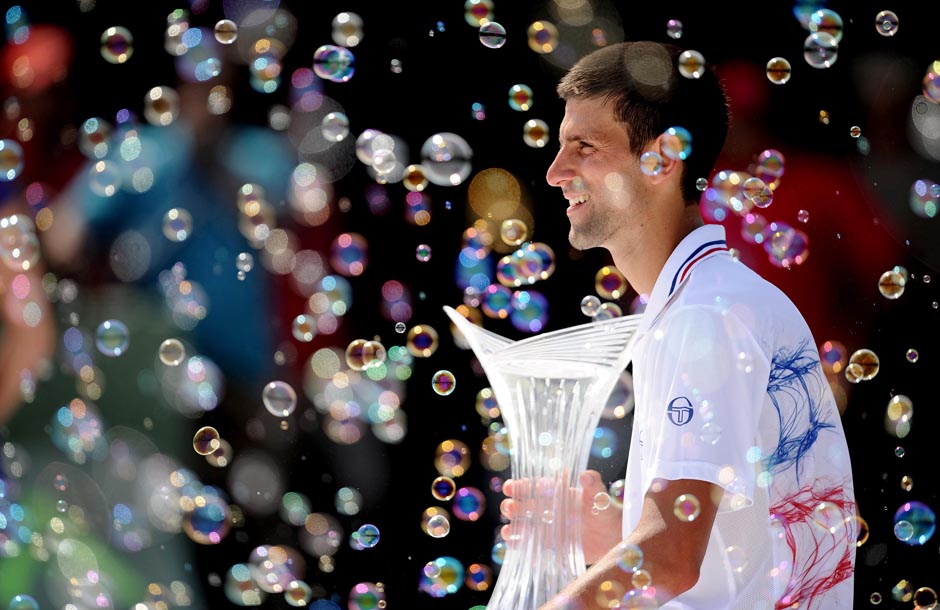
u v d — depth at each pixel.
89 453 9.77
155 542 9.85
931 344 12.66
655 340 6.31
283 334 11.30
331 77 9.16
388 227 15.27
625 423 12.77
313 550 12.16
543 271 9.27
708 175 7.13
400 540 13.66
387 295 15.29
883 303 12.60
